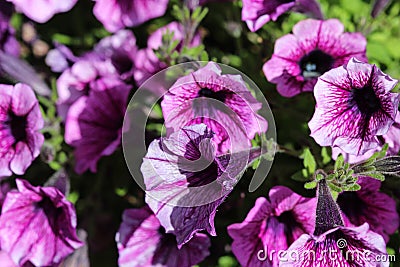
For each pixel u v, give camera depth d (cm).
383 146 61
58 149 71
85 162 68
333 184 60
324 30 63
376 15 70
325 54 64
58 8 69
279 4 64
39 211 66
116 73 71
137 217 67
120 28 70
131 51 72
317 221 58
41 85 72
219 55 77
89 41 80
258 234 63
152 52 70
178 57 67
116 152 74
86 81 70
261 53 73
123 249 67
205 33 80
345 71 58
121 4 70
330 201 59
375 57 74
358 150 58
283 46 64
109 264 75
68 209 64
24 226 66
